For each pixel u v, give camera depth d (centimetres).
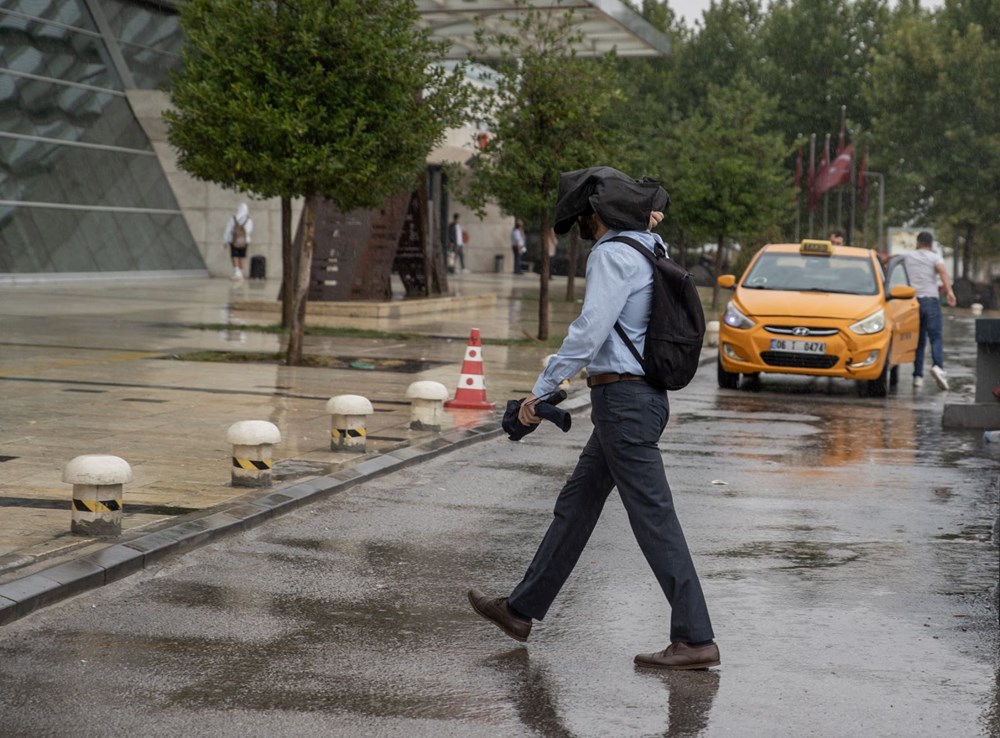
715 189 3466
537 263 5731
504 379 1562
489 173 2175
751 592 643
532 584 544
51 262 3341
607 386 525
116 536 675
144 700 463
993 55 4947
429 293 2902
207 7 1669
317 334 2144
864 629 584
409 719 453
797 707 478
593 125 2153
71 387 1304
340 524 769
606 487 544
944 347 2584
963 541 773
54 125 3450
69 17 3556
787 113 6241
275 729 439
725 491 921
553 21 2956
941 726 461
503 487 911
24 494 773
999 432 1224
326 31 1620
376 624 570
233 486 830
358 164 1622
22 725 435
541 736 441
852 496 916
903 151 5191
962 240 7069
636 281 518
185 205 3984
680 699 484
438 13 2859
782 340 1616
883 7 6316
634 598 624
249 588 619
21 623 548
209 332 2067
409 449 1017
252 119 1606
